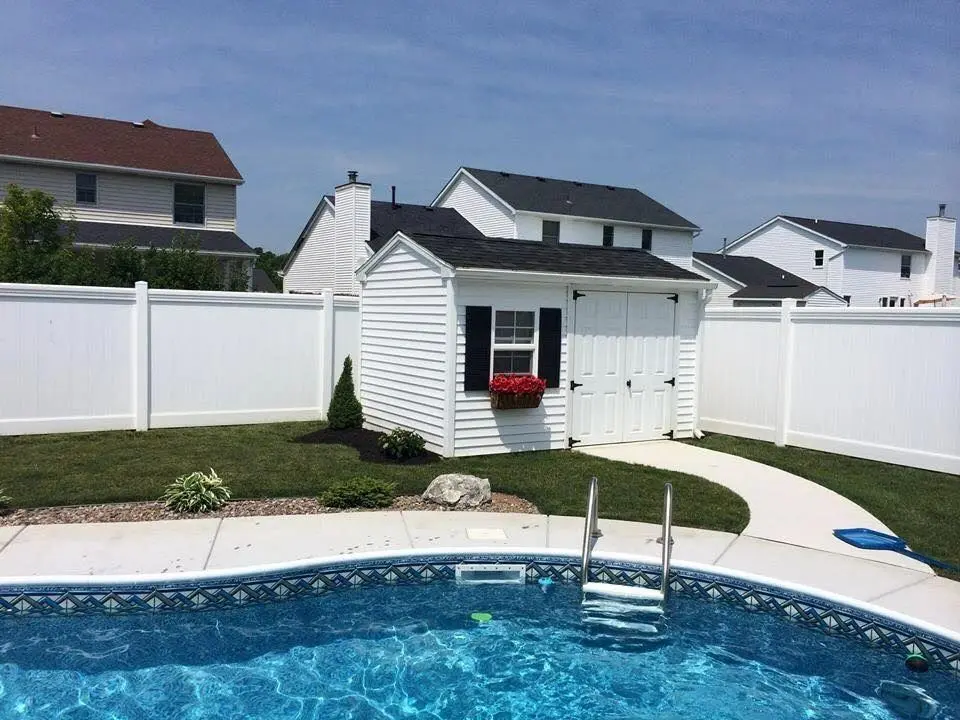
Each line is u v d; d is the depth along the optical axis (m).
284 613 5.98
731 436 12.27
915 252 41.75
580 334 10.87
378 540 6.79
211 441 10.77
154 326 11.54
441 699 4.98
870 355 10.45
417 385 10.57
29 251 16.14
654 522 7.52
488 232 31.53
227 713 4.73
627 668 5.37
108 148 23.09
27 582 5.65
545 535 7.05
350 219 27.48
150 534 6.78
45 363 10.84
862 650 5.54
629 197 35.19
